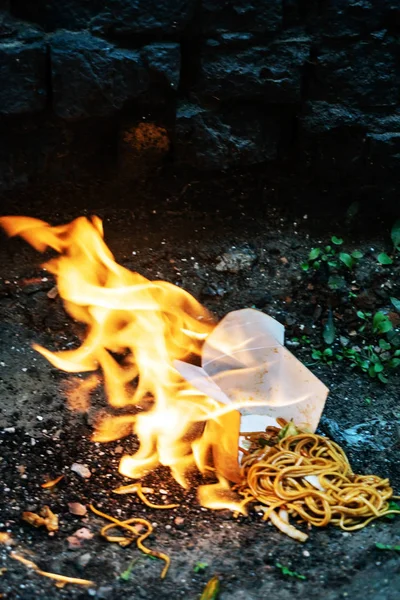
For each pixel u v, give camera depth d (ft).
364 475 5.51
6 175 5.93
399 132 6.04
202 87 5.94
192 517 5.34
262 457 5.47
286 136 6.13
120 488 5.43
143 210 6.14
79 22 5.81
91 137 6.02
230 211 6.17
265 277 6.10
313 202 6.20
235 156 6.04
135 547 5.21
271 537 5.26
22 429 5.60
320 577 5.11
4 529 5.24
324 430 5.69
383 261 6.10
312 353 6.00
